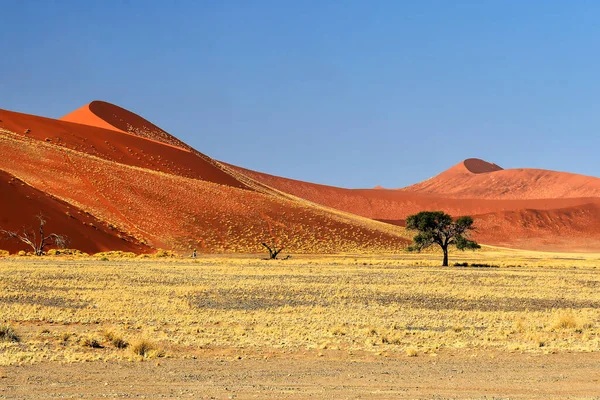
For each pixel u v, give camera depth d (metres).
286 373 18.64
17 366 18.84
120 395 15.57
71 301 34.84
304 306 34.69
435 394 16.14
